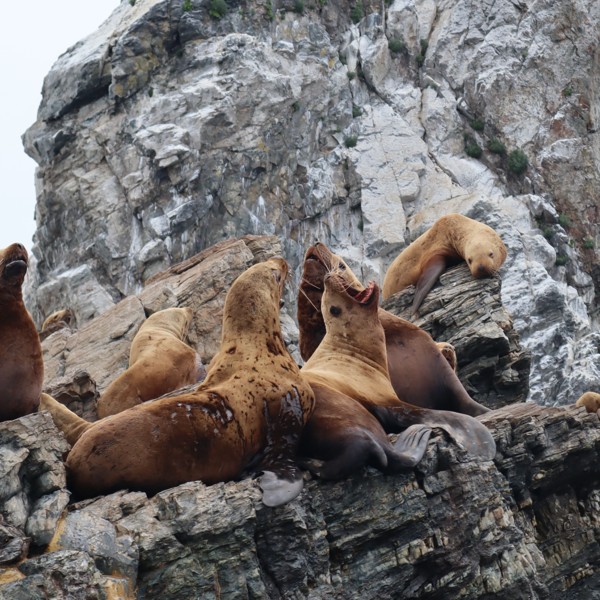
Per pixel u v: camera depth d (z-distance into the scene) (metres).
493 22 176.50
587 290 163.12
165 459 31.00
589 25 177.00
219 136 154.38
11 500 27.80
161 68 161.75
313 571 33.03
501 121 170.50
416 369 45.66
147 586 28.75
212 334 59.56
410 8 176.50
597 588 43.22
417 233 157.12
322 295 43.97
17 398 31.73
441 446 37.34
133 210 153.50
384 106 169.25
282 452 33.62
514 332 57.50
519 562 37.94
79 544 27.83
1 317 31.95
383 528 34.88
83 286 152.62
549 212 163.12
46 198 161.50
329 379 37.94
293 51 166.50
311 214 157.12
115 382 48.59
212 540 30.12
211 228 150.88
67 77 163.50
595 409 47.25
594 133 173.00
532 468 42.12
